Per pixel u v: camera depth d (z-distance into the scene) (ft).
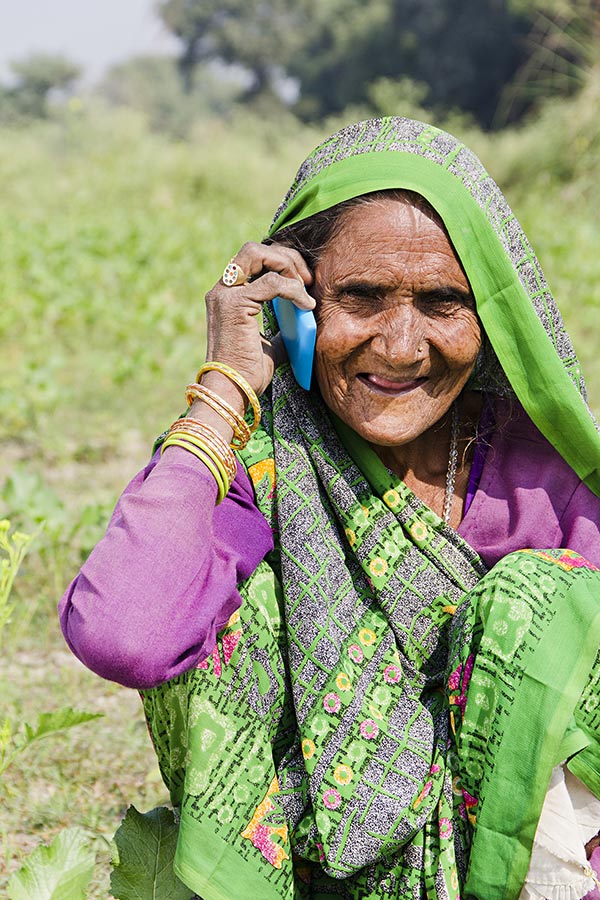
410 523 6.48
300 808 6.25
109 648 5.59
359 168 6.21
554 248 32.96
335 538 6.53
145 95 210.38
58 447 19.19
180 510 5.84
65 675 11.46
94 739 10.16
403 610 6.44
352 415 6.33
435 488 6.87
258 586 6.36
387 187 6.10
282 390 6.57
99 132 63.52
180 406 22.39
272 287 6.15
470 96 110.63
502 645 5.84
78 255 35.78
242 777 6.19
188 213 49.78
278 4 173.88
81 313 28.68
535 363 6.36
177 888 6.47
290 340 6.35
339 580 6.43
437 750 6.21
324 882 6.58
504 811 5.81
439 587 6.46
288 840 6.24
